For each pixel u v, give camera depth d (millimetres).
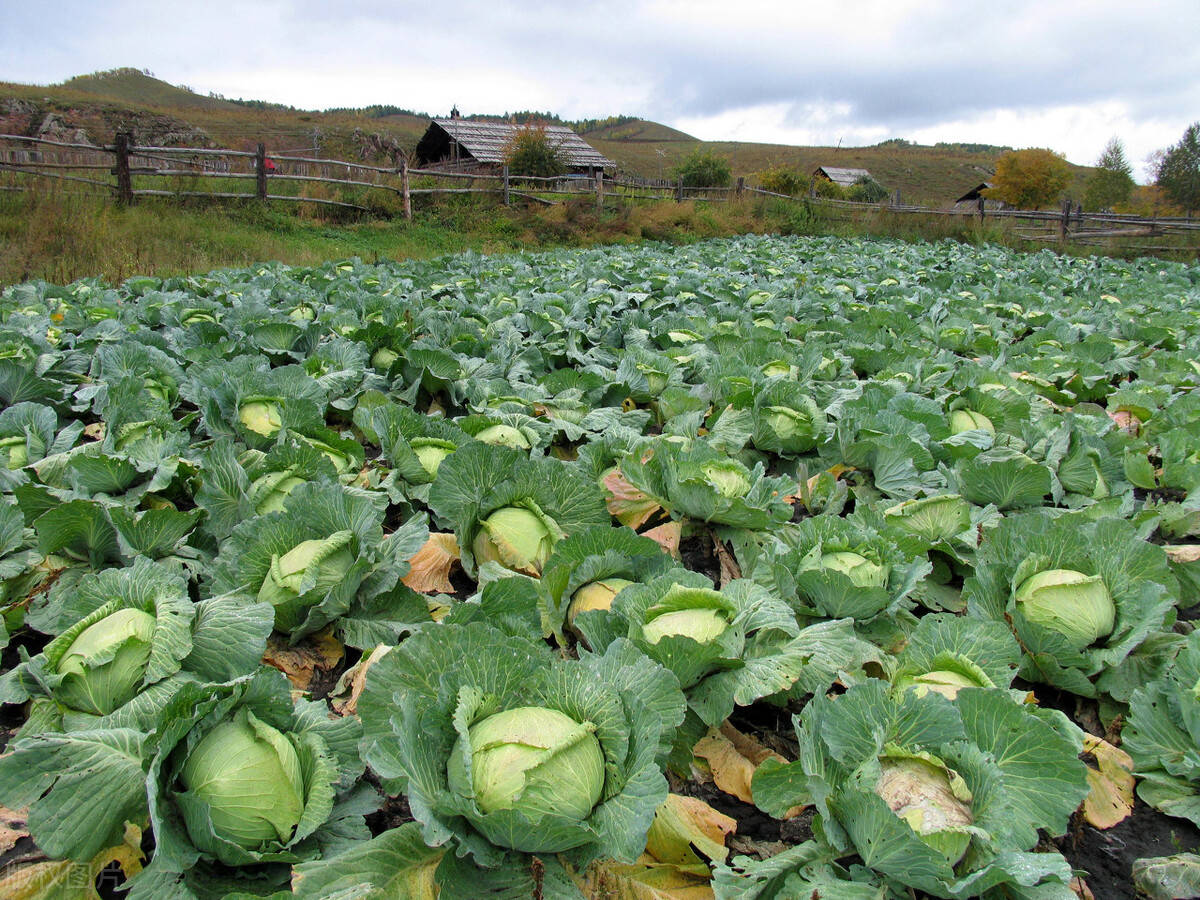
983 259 23516
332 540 3734
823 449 5934
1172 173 63375
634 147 125938
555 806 2400
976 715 2803
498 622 3123
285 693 2736
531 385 7090
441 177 31188
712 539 4961
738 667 3307
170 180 23422
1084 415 6648
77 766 2547
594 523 4395
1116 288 17359
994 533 4285
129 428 5246
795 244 27266
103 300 10336
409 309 10422
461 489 4297
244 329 8352
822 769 2740
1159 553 3844
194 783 2535
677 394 6750
